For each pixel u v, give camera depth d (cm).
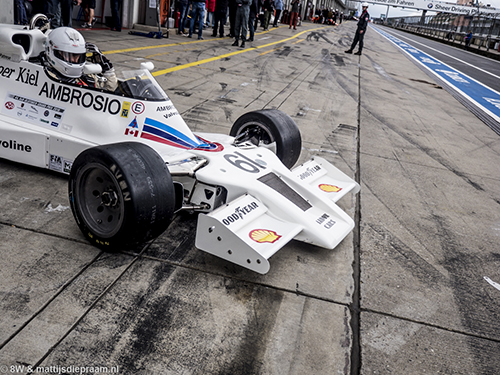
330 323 243
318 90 923
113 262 269
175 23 1573
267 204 294
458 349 237
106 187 272
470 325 259
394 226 376
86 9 1230
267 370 205
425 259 328
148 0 1427
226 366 204
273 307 249
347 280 287
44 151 359
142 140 335
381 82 1159
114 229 262
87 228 276
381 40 3048
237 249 251
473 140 716
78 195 273
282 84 928
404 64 1681
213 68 978
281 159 400
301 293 266
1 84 383
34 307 223
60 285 241
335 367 212
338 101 850
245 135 418
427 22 5981
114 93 344
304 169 373
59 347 201
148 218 255
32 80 371
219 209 269
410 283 294
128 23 1428
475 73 1745
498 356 236
